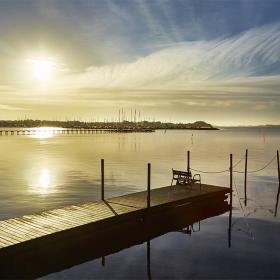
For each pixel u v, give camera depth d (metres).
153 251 14.47
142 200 18.77
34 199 22.81
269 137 140.25
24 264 11.98
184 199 19.34
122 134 167.50
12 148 68.94
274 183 30.91
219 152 63.28
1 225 13.80
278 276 11.78
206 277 11.76
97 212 16.05
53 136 137.12
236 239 15.79
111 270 12.47
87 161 45.91
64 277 11.87
